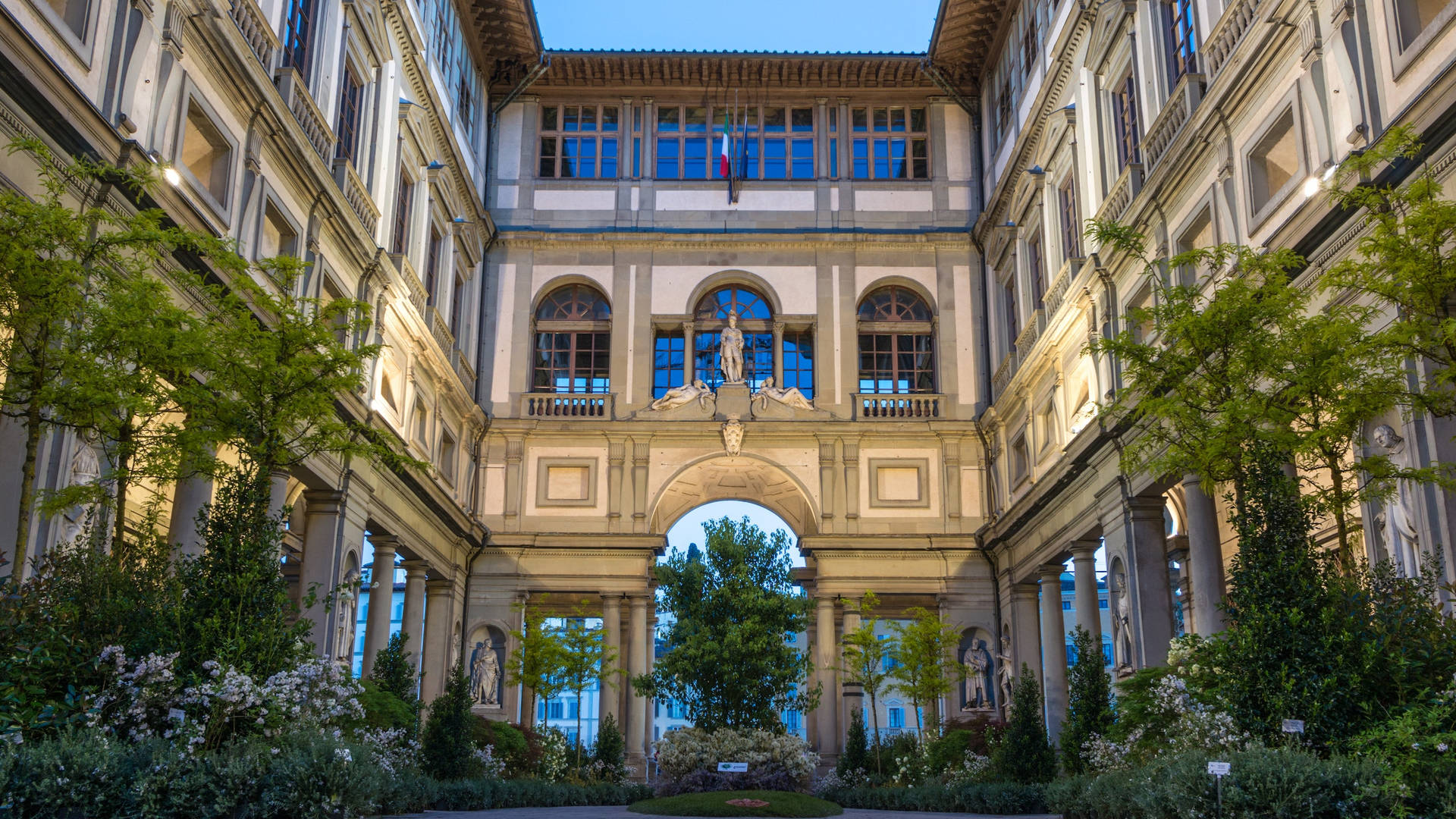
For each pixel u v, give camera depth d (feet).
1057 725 93.20
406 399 87.04
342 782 34.78
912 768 88.89
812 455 113.50
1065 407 89.20
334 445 48.19
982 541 109.60
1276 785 30.68
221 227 57.82
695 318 117.91
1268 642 37.22
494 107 122.52
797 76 122.93
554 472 112.88
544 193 121.29
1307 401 43.21
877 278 118.83
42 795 29.73
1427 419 45.34
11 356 38.32
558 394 114.83
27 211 36.76
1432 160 44.19
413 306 87.25
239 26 61.52
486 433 112.88
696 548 80.23
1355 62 51.11
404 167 91.56
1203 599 65.41
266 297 46.52
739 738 72.54
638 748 106.63
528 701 110.32
